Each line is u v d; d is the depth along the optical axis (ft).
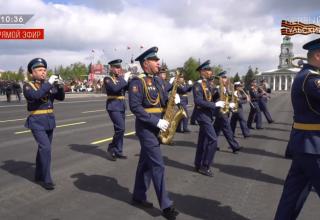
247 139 40.29
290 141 13.82
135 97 16.92
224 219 16.85
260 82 57.62
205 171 24.39
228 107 31.24
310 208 18.16
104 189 21.08
